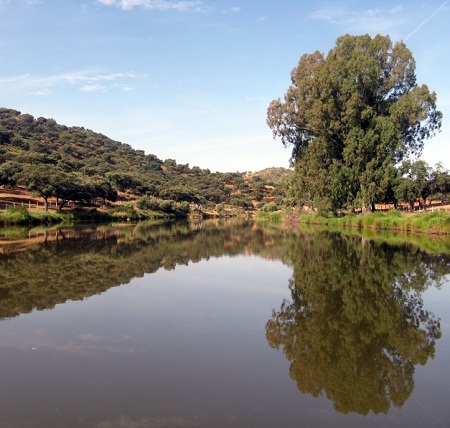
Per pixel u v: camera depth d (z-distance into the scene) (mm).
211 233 41656
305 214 63719
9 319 9297
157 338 8086
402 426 4973
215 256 21547
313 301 11469
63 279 14047
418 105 43812
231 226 58469
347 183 46344
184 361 6898
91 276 14742
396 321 9570
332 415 5195
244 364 6816
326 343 7965
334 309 10609
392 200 55094
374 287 13391
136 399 5504
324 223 55531
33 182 59906
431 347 7852
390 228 42344
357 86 44906
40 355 7117
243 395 5684
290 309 10570
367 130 44625
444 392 5949
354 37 47625
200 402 5445
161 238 33688
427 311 10516
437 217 36750
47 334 8258
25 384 5949
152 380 6117
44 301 10992
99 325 8906
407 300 11633
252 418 5055
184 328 8766
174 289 12852
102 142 163500
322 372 6559
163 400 5484
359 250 23797
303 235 37469
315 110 44062
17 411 5152
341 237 33875
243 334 8438
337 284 13891
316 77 45406
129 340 7945
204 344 7773
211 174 169750
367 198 45031
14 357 7020
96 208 76500
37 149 102125
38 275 14680
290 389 5910
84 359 6934
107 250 23078
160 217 89375
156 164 158375
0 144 95875
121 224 58906
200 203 122250
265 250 24469
